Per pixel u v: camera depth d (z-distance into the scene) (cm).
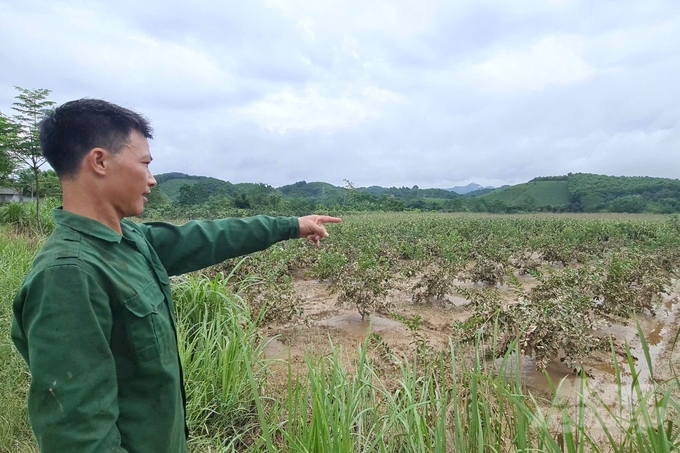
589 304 548
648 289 700
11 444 304
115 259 148
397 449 263
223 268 798
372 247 1081
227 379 364
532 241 1278
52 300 126
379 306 653
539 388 441
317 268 896
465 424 276
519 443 210
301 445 221
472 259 1162
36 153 1358
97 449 125
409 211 4862
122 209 159
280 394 373
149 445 151
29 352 126
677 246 1255
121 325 143
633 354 546
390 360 403
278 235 232
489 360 462
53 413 122
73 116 144
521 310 473
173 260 205
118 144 151
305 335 594
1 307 540
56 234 140
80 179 148
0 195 2983
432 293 748
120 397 147
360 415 260
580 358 489
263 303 572
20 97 1315
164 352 154
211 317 450
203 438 322
